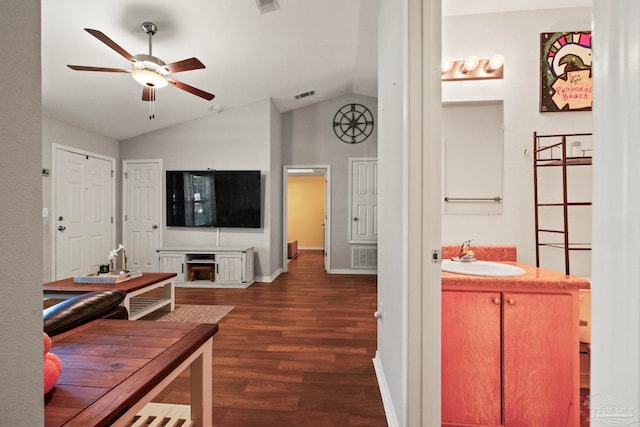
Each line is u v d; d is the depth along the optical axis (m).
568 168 1.98
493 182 2.05
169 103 4.23
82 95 3.60
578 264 1.96
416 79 1.20
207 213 4.80
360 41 3.59
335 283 4.64
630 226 0.25
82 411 0.70
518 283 1.39
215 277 4.40
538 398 1.39
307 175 8.89
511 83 2.02
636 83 0.24
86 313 1.34
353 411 1.62
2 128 0.39
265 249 4.78
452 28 2.05
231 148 4.84
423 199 1.20
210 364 1.19
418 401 1.21
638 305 0.24
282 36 3.31
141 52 3.20
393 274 1.52
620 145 0.25
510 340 1.40
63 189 4.07
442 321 1.44
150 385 0.83
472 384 1.43
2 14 0.39
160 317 3.08
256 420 1.55
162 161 4.95
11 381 0.41
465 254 1.87
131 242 5.02
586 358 1.67
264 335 2.62
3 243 0.40
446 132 2.09
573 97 1.97
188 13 2.77
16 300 0.41
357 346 2.40
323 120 5.40
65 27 2.67
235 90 4.33
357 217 5.38
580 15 1.98
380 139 2.04
